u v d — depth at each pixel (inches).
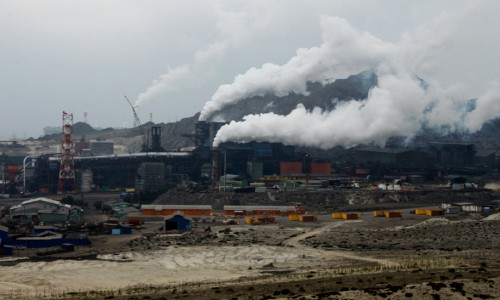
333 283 7436.0
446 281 6801.2
